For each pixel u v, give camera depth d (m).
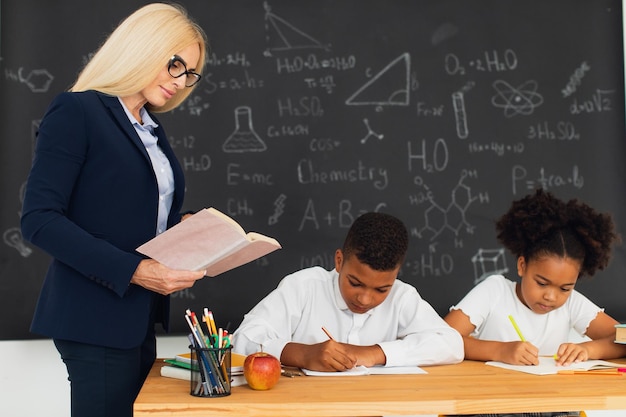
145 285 1.49
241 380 1.49
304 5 2.77
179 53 1.60
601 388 1.48
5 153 2.59
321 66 2.77
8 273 2.58
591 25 2.87
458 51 2.82
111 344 1.52
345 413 1.33
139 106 1.66
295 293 1.96
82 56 2.64
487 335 2.17
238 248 1.46
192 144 2.71
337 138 2.76
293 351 1.69
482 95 2.82
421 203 2.78
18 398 2.63
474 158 2.80
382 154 2.77
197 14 2.73
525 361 1.78
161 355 2.70
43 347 2.64
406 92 2.80
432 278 2.77
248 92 2.74
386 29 2.80
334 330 1.96
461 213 2.79
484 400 1.38
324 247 2.74
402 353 1.73
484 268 2.78
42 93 2.62
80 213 1.54
